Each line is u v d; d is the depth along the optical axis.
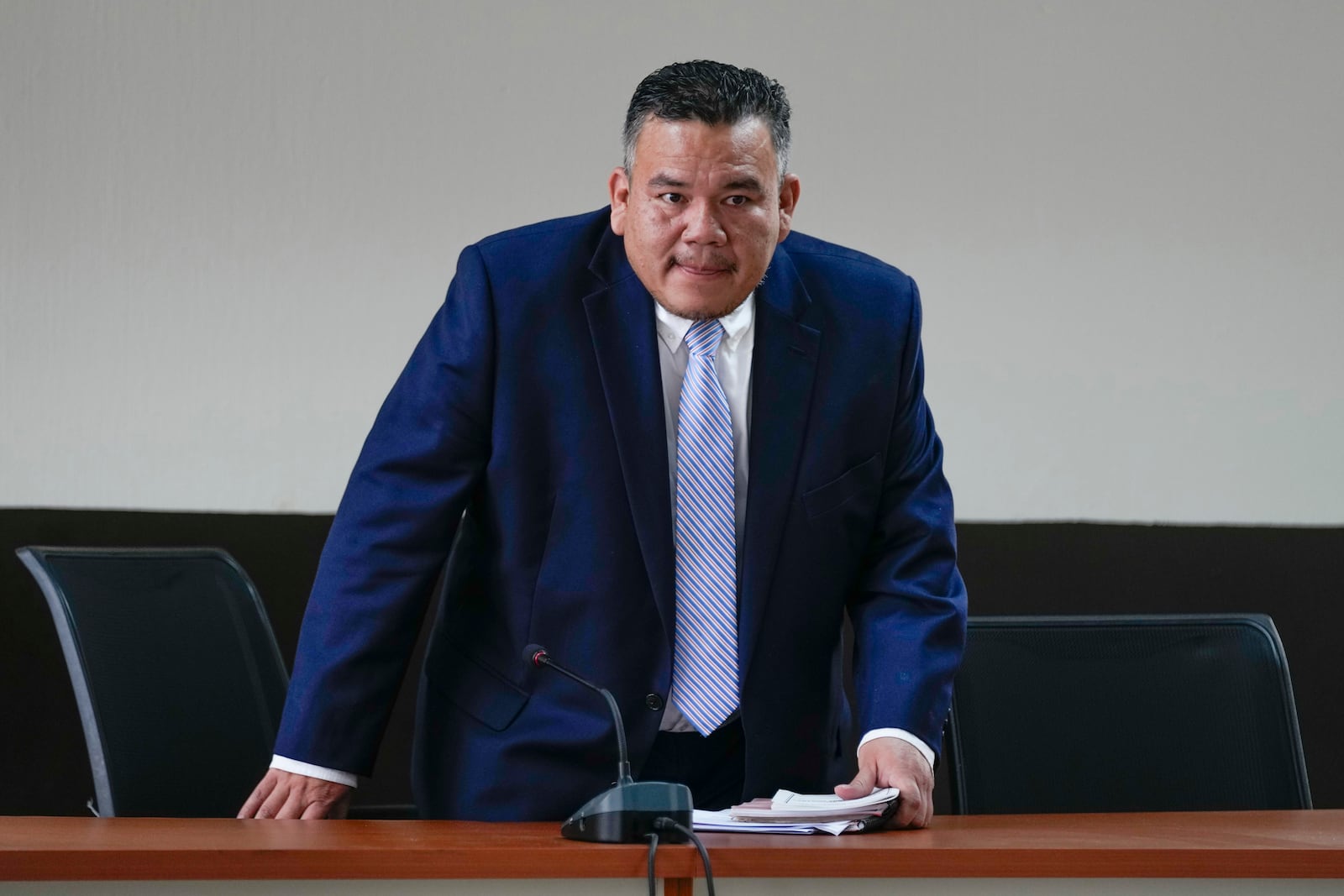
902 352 4.31
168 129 7.50
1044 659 4.68
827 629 4.20
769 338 4.15
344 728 3.89
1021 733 4.58
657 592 3.96
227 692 4.78
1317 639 7.84
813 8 7.91
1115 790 4.58
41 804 7.02
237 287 7.53
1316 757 7.73
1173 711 4.66
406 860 2.61
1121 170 8.02
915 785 3.51
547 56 7.77
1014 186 7.97
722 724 4.00
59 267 7.38
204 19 7.54
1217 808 4.59
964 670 4.61
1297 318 8.02
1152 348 8.00
